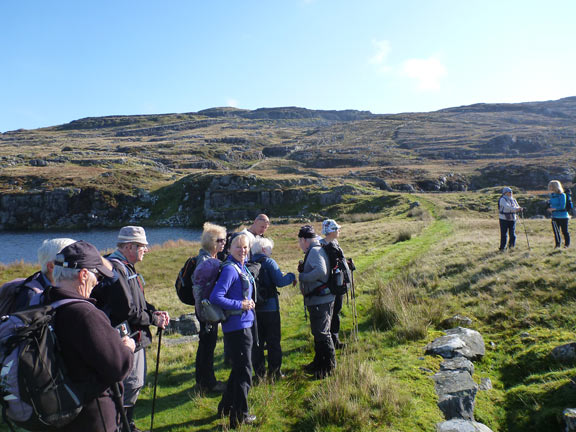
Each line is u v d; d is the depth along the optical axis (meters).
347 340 6.96
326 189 72.88
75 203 78.06
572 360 5.25
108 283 3.58
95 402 2.58
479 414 4.64
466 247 13.18
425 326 6.97
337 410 4.34
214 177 78.62
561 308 6.78
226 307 4.25
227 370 6.17
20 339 2.22
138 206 79.31
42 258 3.03
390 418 4.29
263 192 71.62
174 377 6.20
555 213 10.74
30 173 91.81
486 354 6.10
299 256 24.83
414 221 35.41
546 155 124.94
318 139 178.62
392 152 139.50
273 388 5.21
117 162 115.88
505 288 8.05
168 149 146.38
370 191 71.06
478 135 159.88
